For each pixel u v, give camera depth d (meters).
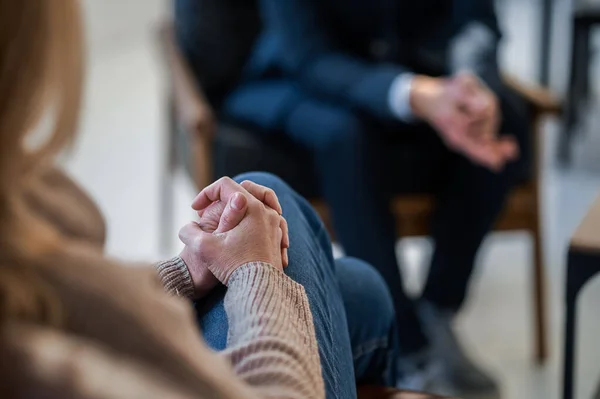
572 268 1.48
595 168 3.42
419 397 1.21
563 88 3.47
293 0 2.24
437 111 2.02
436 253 2.19
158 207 3.17
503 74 2.42
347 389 1.11
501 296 2.63
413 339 2.08
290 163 2.26
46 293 0.63
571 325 1.52
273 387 0.83
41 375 0.60
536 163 2.24
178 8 2.57
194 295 1.11
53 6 0.60
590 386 2.17
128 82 4.63
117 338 0.65
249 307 0.93
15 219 0.62
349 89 2.16
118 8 5.40
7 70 0.59
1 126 0.60
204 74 2.55
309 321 0.98
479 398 2.07
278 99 2.30
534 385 2.21
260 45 2.51
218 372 0.68
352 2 2.25
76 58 0.61
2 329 0.61
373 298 1.37
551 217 3.06
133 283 0.66
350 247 2.11
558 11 3.43
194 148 2.24
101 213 0.71
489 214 2.14
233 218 1.08
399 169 2.22
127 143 3.79
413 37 2.31
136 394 0.62
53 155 0.62
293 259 1.18
